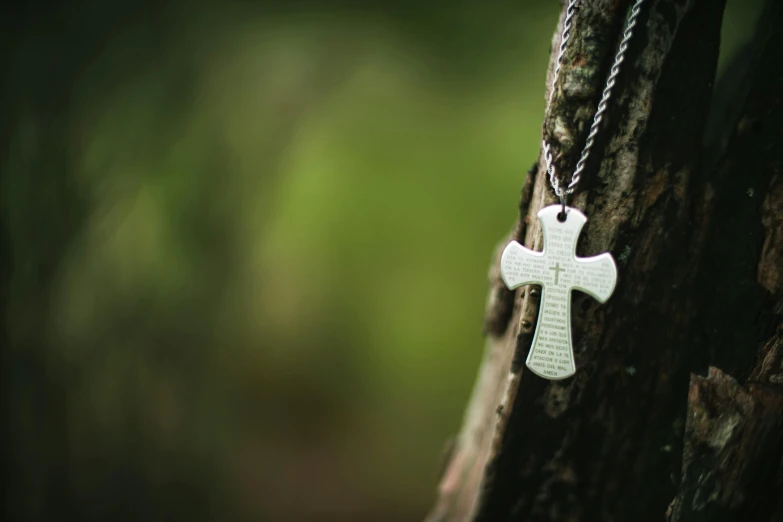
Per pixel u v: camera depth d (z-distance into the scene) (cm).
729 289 34
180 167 68
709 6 33
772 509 33
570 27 33
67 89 54
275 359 94
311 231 96
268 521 83
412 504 88
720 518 33
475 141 97
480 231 99
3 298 51
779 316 33
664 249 34
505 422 35
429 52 82
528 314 34
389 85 91
